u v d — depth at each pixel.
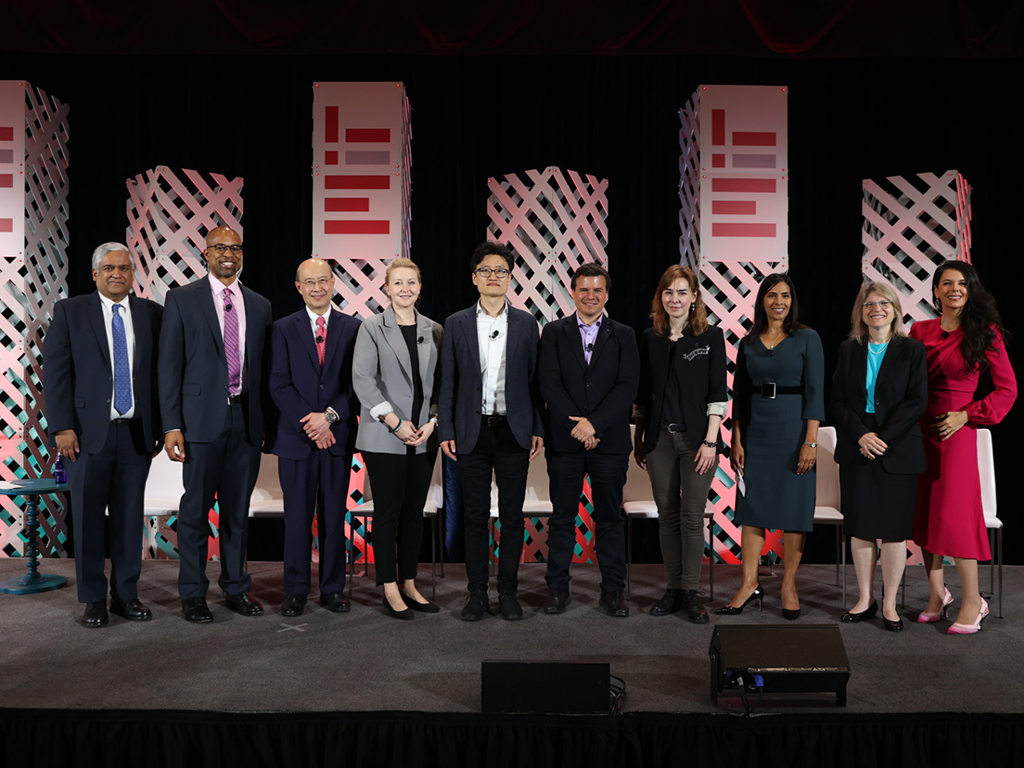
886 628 3.16
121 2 3.64
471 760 2.25
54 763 2.24
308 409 3.30
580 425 3.23
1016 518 4.58
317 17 3.66
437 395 3.41
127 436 3.23
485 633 3.07
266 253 4.59
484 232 4.59
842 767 2.24
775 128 4.20
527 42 3.67
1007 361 3.19
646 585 3.84
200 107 4.61
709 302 4.27
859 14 3.65
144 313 3.30
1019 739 2.24
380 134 4.25
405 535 3.36
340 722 2.25
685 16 3.65
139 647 2.89
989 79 4.58
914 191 4.30
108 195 4.59
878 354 3.25
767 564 4.37
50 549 4.43
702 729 2.26
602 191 4.52
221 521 3.36
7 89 4.25
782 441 3.30
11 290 4.32
